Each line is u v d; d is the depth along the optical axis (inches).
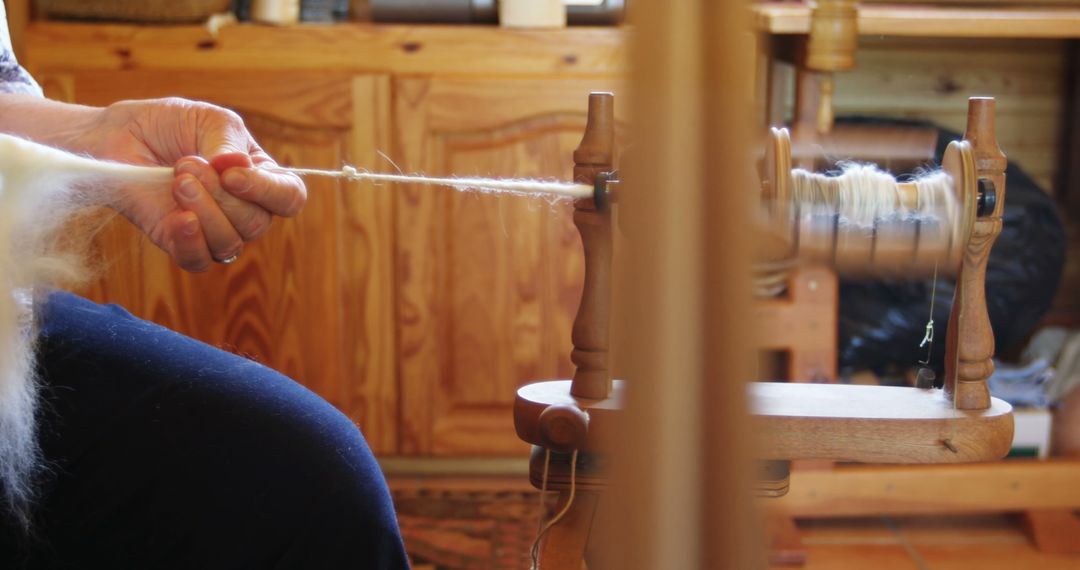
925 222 28.3
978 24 53.1
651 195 13.7
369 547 25.5
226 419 26.6
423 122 60.5
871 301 59.9
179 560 25.5
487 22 61.9
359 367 63.6
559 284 62.9
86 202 27.4
